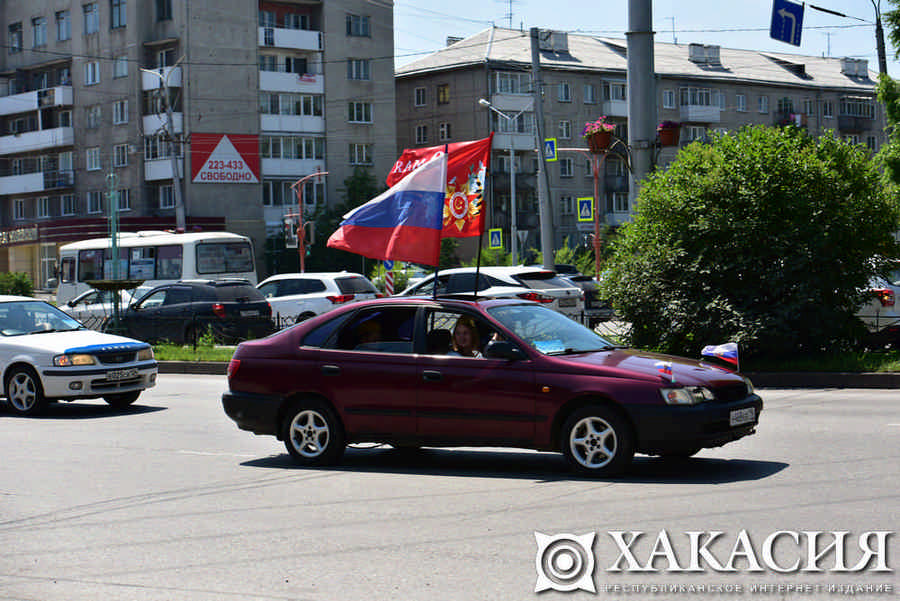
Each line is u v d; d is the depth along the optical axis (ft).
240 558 24.95
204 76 250.57
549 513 28.96
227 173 253.44
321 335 39.68
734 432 34.24
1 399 65.82
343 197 271.90
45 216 283.59
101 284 94.17
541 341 36.58
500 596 21.31
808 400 57.06
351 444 41.22
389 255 42.29
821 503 28.89
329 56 270.26
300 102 266.36
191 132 249.14
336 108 271.69
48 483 35.94
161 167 252.42
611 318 74.64
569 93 298.76
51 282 159.02
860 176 70.23
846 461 35.86
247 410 40.32
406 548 25.43
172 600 21.65
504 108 288.51
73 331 61.41
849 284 69.31
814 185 69.26
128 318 103.19
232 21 253.85
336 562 24.31
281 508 30.89
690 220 71.05
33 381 56.75
